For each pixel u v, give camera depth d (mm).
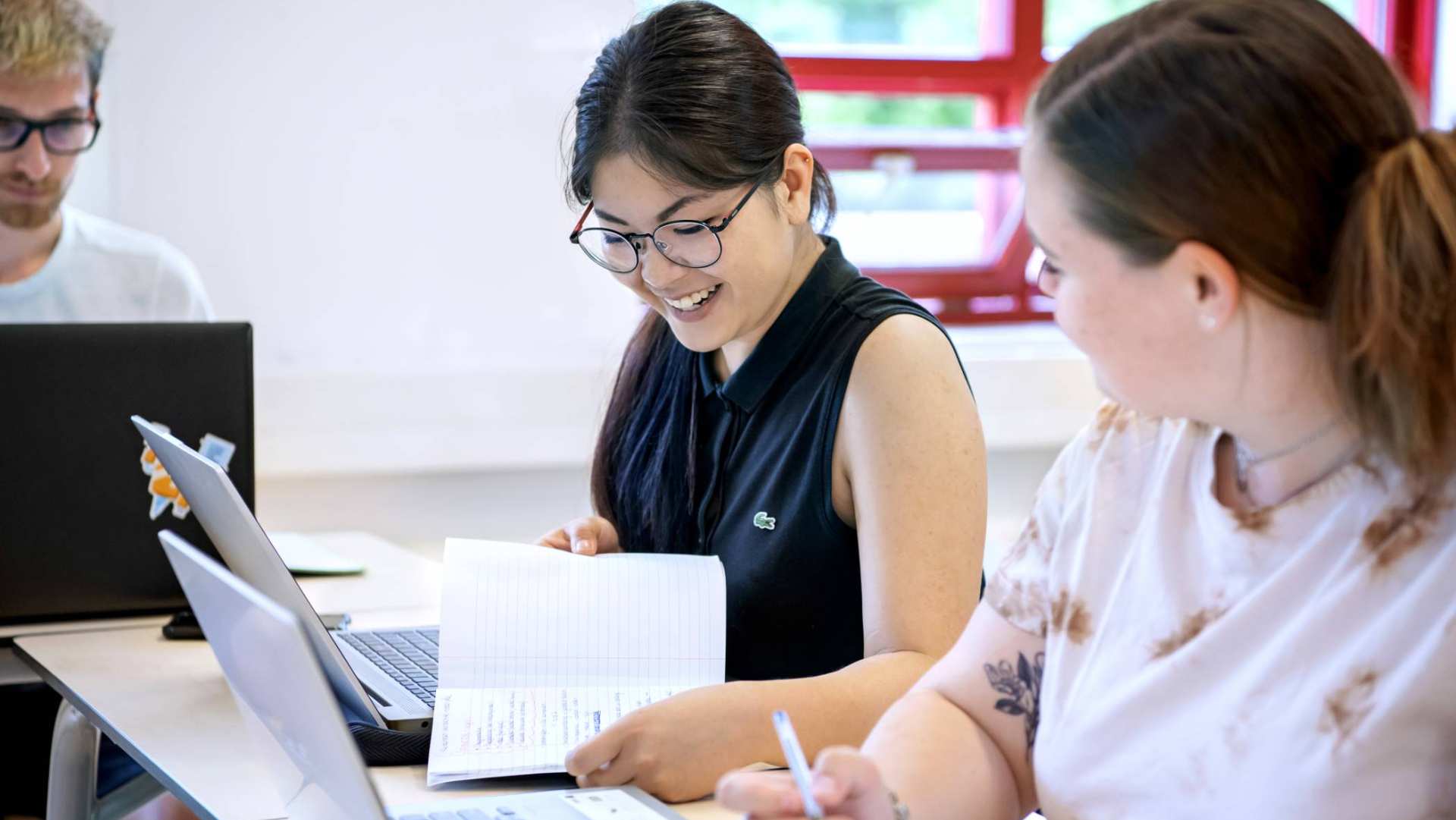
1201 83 858
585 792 1128
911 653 1336
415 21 2877
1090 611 1048
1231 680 942
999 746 1123
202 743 1339
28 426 1760
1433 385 818
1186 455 1018
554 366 3055
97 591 1796
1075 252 913
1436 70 3686
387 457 2984
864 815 918
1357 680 875
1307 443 927
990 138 3516
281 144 2842
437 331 2980
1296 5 881
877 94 3482
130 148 2756
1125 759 982
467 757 1195
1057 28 3551
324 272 2902
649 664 1356
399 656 1521
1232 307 866
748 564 1535
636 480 1711
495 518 3121
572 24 2955
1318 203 850
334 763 920
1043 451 3467
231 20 2779
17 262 2691
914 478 1399
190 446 1824
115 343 1790
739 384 1562
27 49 2582
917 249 3551
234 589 929
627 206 1441
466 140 2938
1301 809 884
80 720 1724
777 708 1220
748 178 1427
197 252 2830
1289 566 925
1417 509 878
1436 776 859
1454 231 800
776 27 3398
